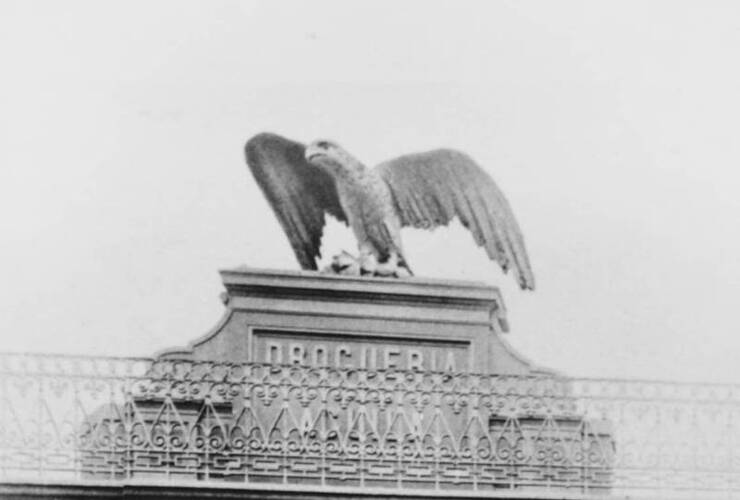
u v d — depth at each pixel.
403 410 18.44
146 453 17.92
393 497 17.52
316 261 21.06
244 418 18.41
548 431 18.53
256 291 19.12
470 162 21.03
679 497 18.33
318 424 18.27
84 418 19.27
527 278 21.23
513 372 19.17
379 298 19.25
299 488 17.44
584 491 18.28
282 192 21.03
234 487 17.33
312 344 19.09
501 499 17.61
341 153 20.39
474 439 18.50
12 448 17.73
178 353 18.92
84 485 17.28
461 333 19.25
